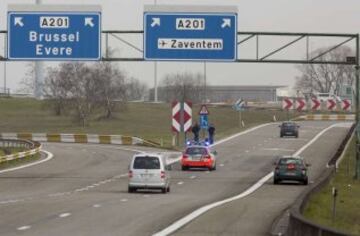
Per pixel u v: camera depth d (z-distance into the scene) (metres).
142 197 55.38
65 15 66.25
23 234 32.53
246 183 71.62
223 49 66.06
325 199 53.25
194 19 65.94
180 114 93.44
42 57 66.25
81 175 77.62
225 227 36.34
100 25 66.19
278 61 68.25
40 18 66.25
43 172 80.88
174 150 117.31
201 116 106.06
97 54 66.31
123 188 64.12
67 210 44.09
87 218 39.78
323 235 23.39
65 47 66.31
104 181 71.19
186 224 37.50
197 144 93.75
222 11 65.81
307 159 101.88
